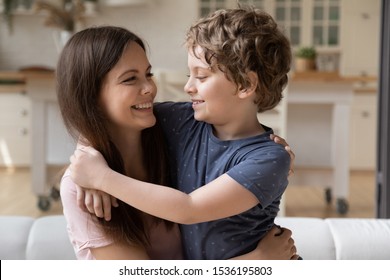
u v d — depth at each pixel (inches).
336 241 76.4
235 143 52.6
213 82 51.8
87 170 49.3
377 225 79.7
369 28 295.1
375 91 275.0
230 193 48.4
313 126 199.2
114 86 51.8
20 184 235.5
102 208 51.2
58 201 201.6
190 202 47.7
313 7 296.4
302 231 77.6
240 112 53.4
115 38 52.3
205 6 300.8
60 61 53.7
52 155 206.8
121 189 47.9
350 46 296.4
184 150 56.7
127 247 53.4
